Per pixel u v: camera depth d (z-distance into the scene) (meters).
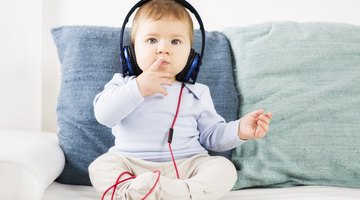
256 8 1.75
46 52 1.69
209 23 1.74
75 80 1.28
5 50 1.62
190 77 1.16
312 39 1.40
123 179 0.95
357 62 1.37
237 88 1.38
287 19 1.74
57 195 1.08
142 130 1.08
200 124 1.18
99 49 1.31
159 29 1.07
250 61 1.38
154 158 1.06
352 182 1.22
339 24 1.47
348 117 1.27
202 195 0.94
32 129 1.65
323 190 1.18
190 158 1.07
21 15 1.62
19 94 1.64
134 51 1.12
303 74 1.35
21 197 0.94
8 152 0.96
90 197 1.09
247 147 1.26
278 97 1.31
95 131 1.23
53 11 1.69
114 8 1.70
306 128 1.26
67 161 1.21
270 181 1.21
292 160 1.24
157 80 1.02
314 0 1.75
